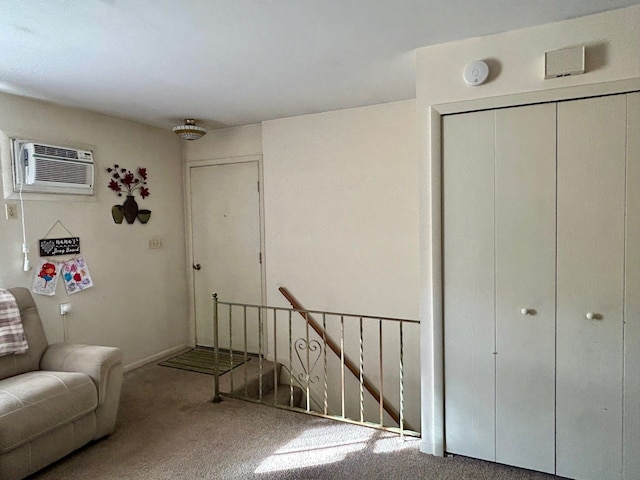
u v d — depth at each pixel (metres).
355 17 1.94
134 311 3.90
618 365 2.01
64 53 2.28
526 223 2.15
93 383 2.51
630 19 1.90
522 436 2.21
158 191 4.16
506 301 2.21
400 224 3.46
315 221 3.81
